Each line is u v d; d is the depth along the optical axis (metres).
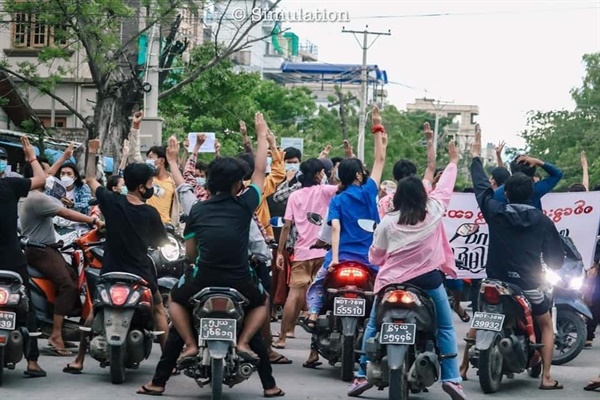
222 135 41.44
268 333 11.87
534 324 10.92
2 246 10.12
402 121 82.38
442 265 9.76
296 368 11.83
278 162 12.41
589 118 66.06
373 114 11.04
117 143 27.39
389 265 9.34
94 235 11.45
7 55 34.69
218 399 8.88
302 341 14.24
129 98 27.61
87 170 10.86
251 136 42.81
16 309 9.88
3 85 31.81
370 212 10.86
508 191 10.75
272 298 13.66
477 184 10.72
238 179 9.43
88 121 28.48
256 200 9.46
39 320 11.80
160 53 29.16
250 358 9.28
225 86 41.84
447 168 9.99
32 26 30.84
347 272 10.62
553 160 66.44
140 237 10.45
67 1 25.30
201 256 9.23
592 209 13.13
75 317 12.56
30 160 10.46
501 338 10.50
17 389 9.97
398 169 12.04
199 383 9.60
